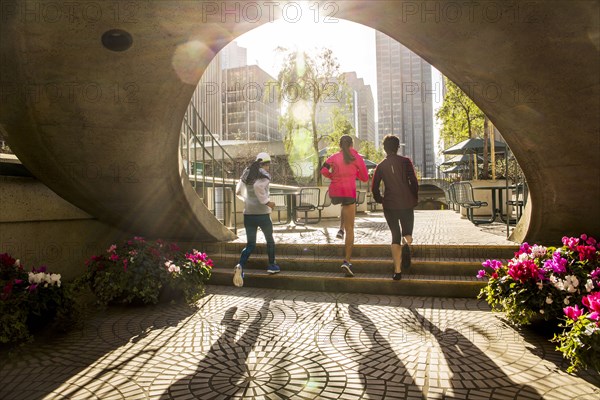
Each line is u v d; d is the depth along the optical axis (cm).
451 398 249
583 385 263
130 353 333
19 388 272
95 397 258
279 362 309
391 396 253
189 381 279
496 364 298
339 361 309
